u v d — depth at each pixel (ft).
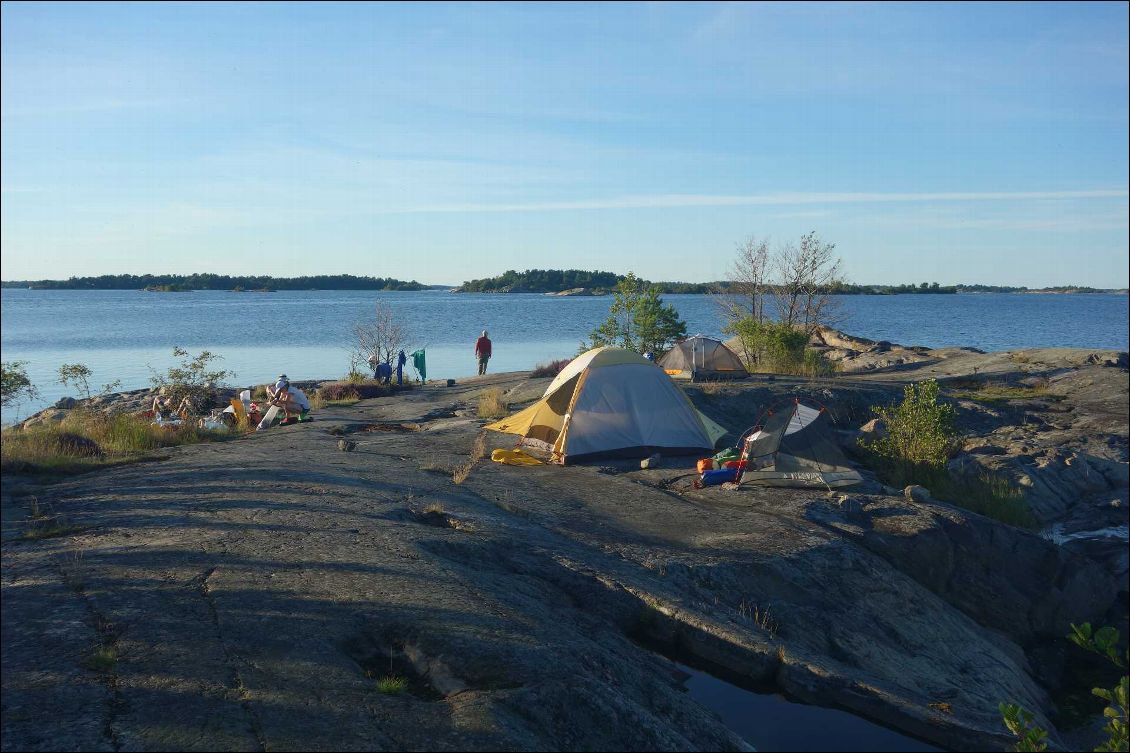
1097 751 14.24
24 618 20.24
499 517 34.09
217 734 15.34
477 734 16.38
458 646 20.07
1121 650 38.81
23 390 94.53
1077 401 77.30
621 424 50.16
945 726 22.57
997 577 39.06
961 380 88.53
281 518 30.42
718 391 70.33
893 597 32.71
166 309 496.23
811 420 45.83
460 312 441.68
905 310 539.29
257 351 200.54
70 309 508.12
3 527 28.81
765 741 21.40
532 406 54.34
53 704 15.97
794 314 118.52
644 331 92.94
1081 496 55.93
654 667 23.88
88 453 42.98
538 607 24.66
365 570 24.82
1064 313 516.73
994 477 54.13
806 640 28.04
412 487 38.17
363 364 118.52
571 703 18.31
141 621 20.24
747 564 31.32
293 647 19.38
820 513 39.17
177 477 37.68
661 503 39.83
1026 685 31.73
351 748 15.35
